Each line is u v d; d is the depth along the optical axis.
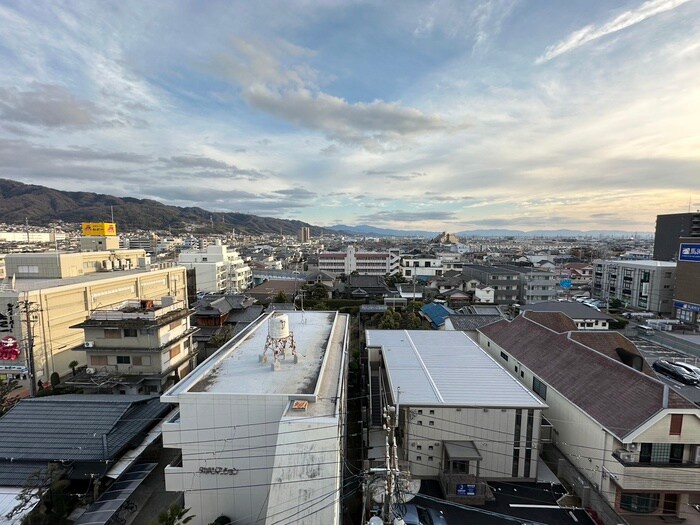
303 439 14.86
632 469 17.56
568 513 18.78
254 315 49.25
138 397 23.67
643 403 18.64
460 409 21.09
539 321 37.84
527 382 27.78
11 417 20.52
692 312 54.22
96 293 37.78
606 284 74.00
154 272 48.34
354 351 41.34
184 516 17.30
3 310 30.08
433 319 50.53
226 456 17.06
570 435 21.86
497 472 21.17
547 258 126.56
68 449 18.56
